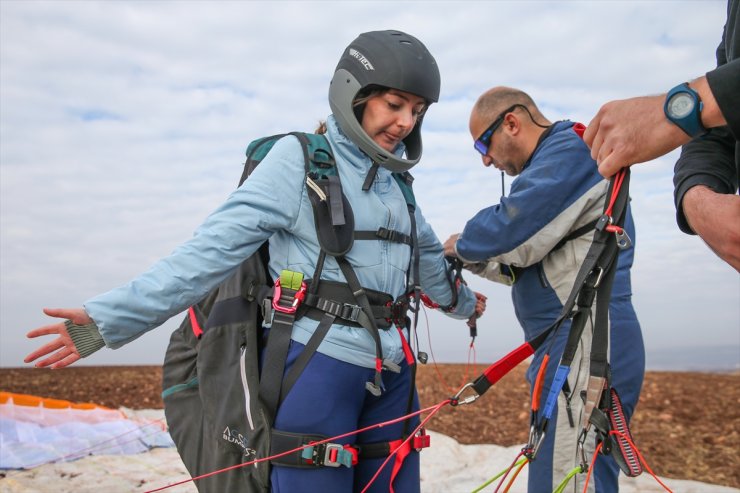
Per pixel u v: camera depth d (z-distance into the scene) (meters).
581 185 2.70
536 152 2.90
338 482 2.07
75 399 6.80
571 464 2.49
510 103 3.04
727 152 1.65
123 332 1.95
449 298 2.94
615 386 2.59
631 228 2.84
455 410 6.58
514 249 2.76
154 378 8.07
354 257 2.15
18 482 4.00
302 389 2.06
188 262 2.01
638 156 1.43
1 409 4.98
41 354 1.94
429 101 2.28
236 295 2.26
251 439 2.10
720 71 1.30
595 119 1.53
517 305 2.96
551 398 1.65
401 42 2.23
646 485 4.25
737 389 7.51
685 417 6.23
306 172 2.15
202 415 2.38
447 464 4.73
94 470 4.36
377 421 2.28
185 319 2.50
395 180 2.38
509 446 5.42
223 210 2.09
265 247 2.29
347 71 2.20
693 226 1.50
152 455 4.86
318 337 2.08
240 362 2.18
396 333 2.25
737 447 5.21
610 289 1.66
